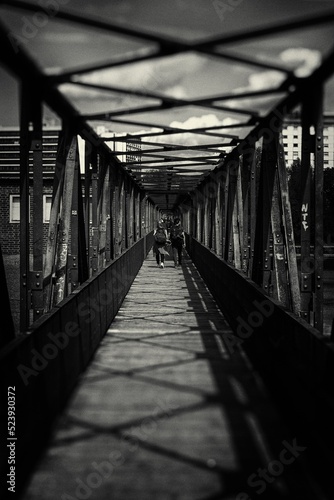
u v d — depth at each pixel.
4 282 3.67
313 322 5.41
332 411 3.06
